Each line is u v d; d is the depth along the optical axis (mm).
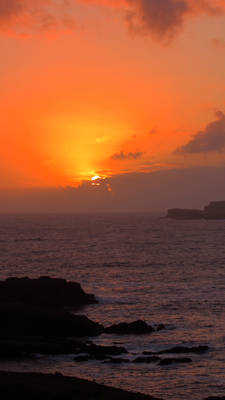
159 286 80562
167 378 37312
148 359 41531
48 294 65812
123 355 43188
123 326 51500
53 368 39500
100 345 45500
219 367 39812
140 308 63344
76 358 41812
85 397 27734
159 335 50000
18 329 49312
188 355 42969
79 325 50188
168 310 61906
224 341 47469
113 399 27641
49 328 50031
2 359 41688
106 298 70062
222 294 72562
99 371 38844
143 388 35344
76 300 65875
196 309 62219
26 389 28469
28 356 42625
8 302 58125
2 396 27547
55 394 27922
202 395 34156
